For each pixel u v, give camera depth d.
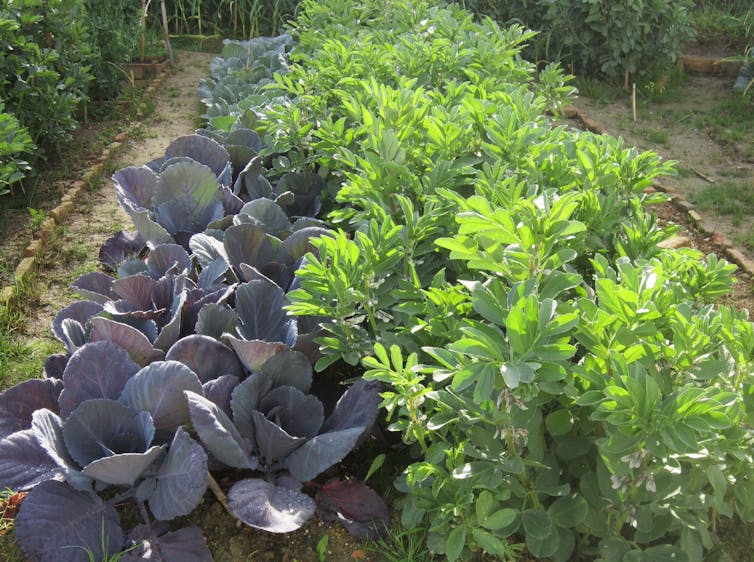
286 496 1.75
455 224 2.10
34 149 3.55
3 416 1.88
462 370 1.35
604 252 2.12
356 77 3.25
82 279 2.39
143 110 4.80
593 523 1.61
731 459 1.60
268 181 3.15
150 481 1.76
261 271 2.41
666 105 4.94
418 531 1.76
